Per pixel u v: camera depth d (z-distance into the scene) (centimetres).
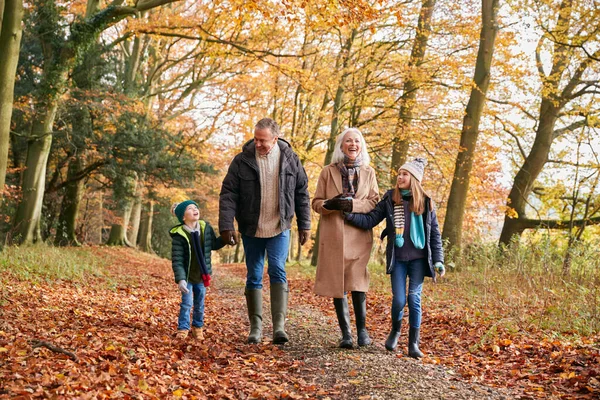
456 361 493
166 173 2261
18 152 2094
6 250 1285
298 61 2347
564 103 1775
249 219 549
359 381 405
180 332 547
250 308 559
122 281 1240
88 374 355
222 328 656
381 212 529
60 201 2586
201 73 2891
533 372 445
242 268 2492
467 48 1664
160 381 374
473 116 1432
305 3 1135
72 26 1806
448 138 1775
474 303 797
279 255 551
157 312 760
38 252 1375
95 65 2059
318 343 549
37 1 1805
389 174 1830
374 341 578
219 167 2839
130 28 1834
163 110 2872
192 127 2684
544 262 878
